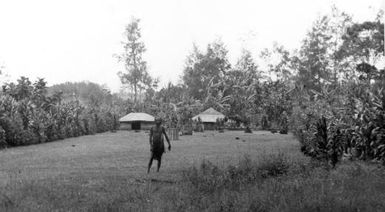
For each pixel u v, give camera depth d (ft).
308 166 45.06
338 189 30.68
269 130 236.84
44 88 166.61
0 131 101.71
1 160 67.97
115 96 392.47
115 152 83.56
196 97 341.82
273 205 26.94
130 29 331.16
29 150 93.40
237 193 31.01
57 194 33.37
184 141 123.03
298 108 92.79
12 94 154.92
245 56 337.52
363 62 196.75
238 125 255.09
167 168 54.39
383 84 65.51
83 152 84.43
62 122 150.30
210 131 221.87
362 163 52.29
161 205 28.45
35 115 127.54
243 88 273.13
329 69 284.00
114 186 38.52
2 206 28.48
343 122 62.59
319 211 25.07
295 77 298.76
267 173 41.65
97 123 204.13
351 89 70.08
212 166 44.39
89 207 28.53
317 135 56.08
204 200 29.50
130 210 27.32
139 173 49.29
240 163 45.80
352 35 208.64
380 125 55.93
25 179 43.19
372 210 24.77
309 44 293.64
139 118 228.43
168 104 232.32
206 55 352.08
